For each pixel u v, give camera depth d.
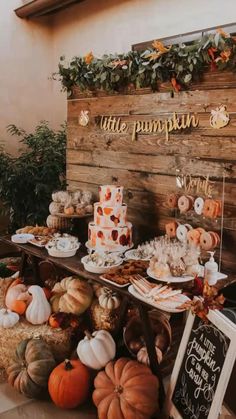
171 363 2.42
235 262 2.37
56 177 4.41
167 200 2.63
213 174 2.41
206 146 2.43
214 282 2.17
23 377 2.29
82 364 2.30
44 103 5.14
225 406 2.08
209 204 2.34
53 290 2.83
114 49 4.14
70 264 2.53
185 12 3.40
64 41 4.86
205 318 1.89
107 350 2.29
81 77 3.07
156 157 2.74
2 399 2.31
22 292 2.79
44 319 2.62
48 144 4.52
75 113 3.31
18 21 4.75
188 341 2.01
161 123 2.67
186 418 1.87
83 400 2.24
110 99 2.99
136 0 3.82
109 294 2.56
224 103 2.30
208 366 1.84
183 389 1.95
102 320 2.53
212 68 2.31
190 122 2.49
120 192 2.65
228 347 1.75
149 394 2.00
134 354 2.38
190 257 2.23
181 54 2.38
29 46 4.88
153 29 3.69
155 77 2.57
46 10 4.45
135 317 2.45
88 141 3.24
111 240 2.65
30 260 3.33
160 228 2.80
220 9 3.14
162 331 2.38
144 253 2.56
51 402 2.29
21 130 4.89
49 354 2.36
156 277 2.20
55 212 3.15
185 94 2.49
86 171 3.31
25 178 4.20
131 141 2.89
